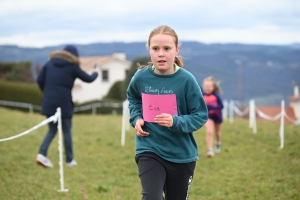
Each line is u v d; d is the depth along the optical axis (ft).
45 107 28.17
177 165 14.55
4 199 21.48
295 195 22.77
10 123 46.88
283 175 27.04
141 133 14.55
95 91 152.25
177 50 14.66
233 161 31.71
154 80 14.65
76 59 28.45
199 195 23.25
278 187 24.17
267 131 46.09
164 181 14.34
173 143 14.46
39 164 28.17
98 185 24.17
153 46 14.21
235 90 414.21
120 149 36.42
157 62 14.20
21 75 161.68
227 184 25.38
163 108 14.53
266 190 23.68
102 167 29.89
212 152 33.19
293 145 37.40
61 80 28.12
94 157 32.99
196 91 14.51
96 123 53.98
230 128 48.91
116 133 44.57
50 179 25.89
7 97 95.20
